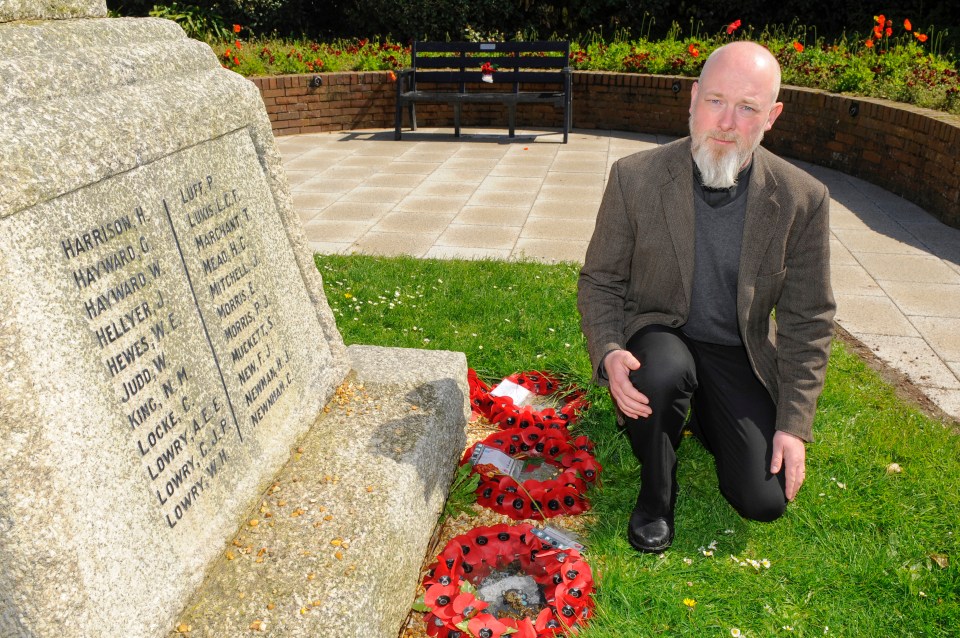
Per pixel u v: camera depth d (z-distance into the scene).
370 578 1.91
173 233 1.97
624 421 2.74
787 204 2.40
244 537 2.01
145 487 1.71
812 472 2.81
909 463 2.87
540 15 14.46
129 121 1.81
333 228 6.06
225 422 2.08
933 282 4.89
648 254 2.52
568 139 9.63
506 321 4.11
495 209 6.54
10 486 1.38
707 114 2.33
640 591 2.25
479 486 2.78
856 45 10.45
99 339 1.64
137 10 13.73
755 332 2.54
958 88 7.02
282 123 10.06
